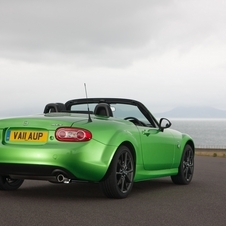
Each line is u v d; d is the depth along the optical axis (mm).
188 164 8203
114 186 5898
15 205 5297
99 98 7289
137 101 7203
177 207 5395
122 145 6145
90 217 4629
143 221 4500
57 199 5859
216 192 6879
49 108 7203
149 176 6926
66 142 5703
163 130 7512
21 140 5852
